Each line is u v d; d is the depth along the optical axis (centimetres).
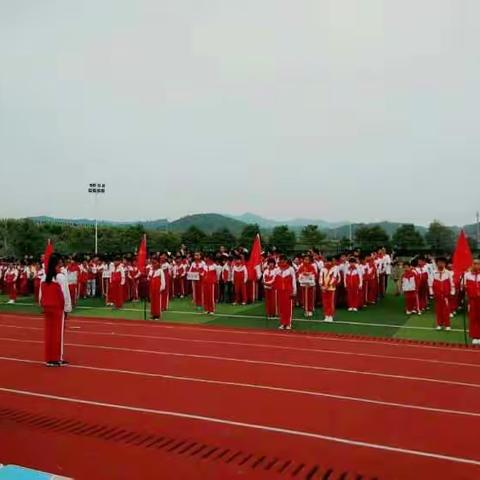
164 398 786
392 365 1009
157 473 521
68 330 1480
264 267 1975
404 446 593
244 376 919
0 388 848
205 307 1845
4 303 2281
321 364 1017
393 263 2397
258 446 595
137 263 2197
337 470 530
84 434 633
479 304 1252
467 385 855
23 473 368
